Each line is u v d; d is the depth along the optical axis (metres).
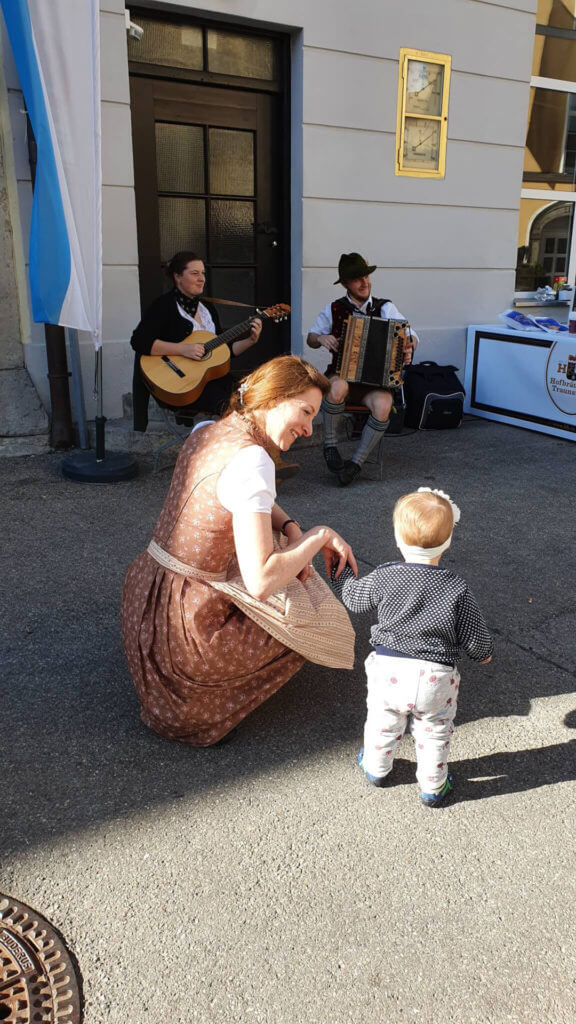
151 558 2.23
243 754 2.30
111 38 5.00
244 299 6.29
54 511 4.18
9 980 1.58
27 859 1.89
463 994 1.58
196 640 2.12
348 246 6.29
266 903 1.79
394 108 6.17
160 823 2.02
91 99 3.92
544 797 2.17
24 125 4.89
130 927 1.72
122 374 5.57
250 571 1.94
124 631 2.33
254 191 6.12
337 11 5.73
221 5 5.32
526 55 6.70
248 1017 1.52
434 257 6.75
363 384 4.75
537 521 4.27
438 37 6.21
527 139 7.24
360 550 3.79
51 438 5.23
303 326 6.26
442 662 2.00
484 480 4.99
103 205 5.23
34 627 2.98
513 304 7.33
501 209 6.99
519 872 1.91
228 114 5.82
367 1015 1.53
